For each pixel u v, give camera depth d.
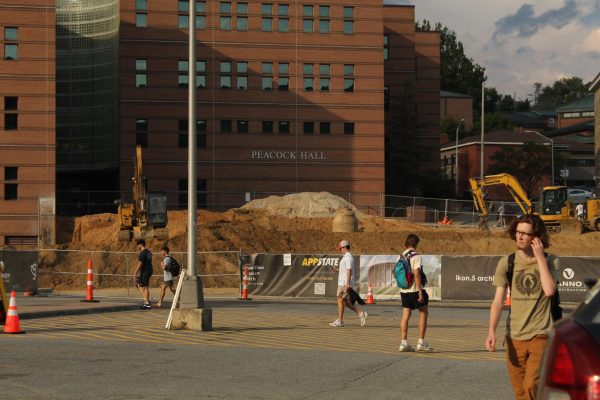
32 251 36.88
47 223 70.50
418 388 12.39
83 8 90.19
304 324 23.16
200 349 16.70
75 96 90.44
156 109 82.38
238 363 14.73
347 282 22.59
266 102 84.19
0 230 70.94
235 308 30.36
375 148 85.44
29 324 21.28
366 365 14.77
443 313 30.08
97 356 15.32
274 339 19.03
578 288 34.66
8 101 71.81
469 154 119.75
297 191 84.25
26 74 71.88
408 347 17.06
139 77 82.50
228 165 83.31
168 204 82.12
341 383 12.78
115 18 87.06
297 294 38.19
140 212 53.97
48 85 72.12
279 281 38.41
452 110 158.38
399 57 99.75
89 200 81.00
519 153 107.12
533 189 110.25
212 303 34.28
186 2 83.25
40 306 26.42
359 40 85.62
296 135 84.44
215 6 83.75
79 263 48.81
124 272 48.94
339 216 63.75
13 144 71.56
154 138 82.31
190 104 21.16
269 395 11.64
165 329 20.58
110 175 95.62
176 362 14.73
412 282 16.91
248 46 84.19
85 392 11.63
